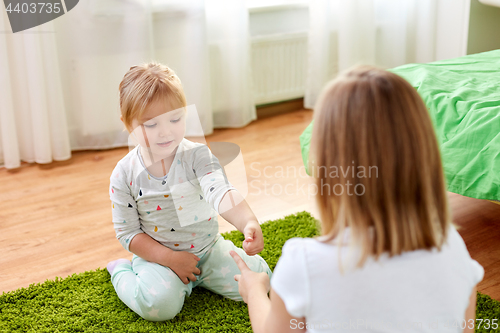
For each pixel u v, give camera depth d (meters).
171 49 2.56
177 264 1.22
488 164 1.33
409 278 0.63
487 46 3.13
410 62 3.30
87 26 2.34
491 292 1.27
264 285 0.87
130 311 1.24
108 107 2.49
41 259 1.53
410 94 0.62
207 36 2.65
